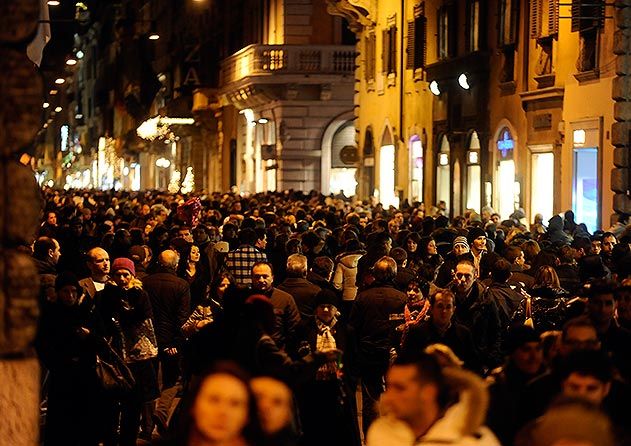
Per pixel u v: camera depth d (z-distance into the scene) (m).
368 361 27.02
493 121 71.62
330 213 56.34
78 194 121.44
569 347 17.80
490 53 72.12
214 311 29.72
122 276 27.48
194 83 160.38
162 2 192.88
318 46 118.88
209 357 18.86
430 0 83.50
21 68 15.55
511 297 26.94
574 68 60.25
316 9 120.75
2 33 15.50
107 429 25.23
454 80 77.06
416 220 54.53
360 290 29.77
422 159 84.81
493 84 71.62
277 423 13.24
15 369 15.70
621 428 13.95
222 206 77.44
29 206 15.65
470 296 25.55
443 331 23.03
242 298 19.16
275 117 122.12
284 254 39.88
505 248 39.28
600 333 21.36
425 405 13.40
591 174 58.97
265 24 129.88
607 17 56.41
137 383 27.38
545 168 64.56
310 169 120.25
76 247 43.41
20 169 15.63
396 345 26.69
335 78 118.69
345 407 21.84
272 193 94.88
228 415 12.68
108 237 43.94
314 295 29.06
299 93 119.81
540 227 51.66
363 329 27.08
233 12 146.75
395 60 92.50
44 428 26.12
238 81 126.50
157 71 195.25
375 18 97.81
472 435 13.27
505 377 17.84
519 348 17.78
